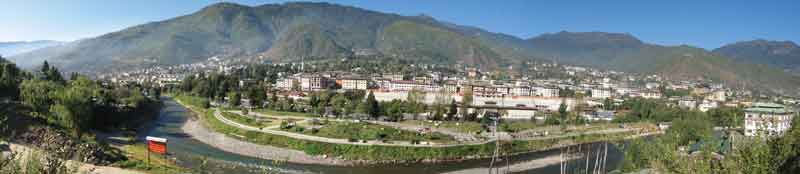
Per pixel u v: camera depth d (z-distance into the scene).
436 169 118.44
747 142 34.78
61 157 35.97
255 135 148.12
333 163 121.31
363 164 121.75
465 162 128.38
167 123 191.75
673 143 44.59
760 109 175.38
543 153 146.25
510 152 144.88
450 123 187.38
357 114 196.38
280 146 136.50
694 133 134.25
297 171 110.50
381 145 131.38
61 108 122.06
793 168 33.19
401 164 123.31
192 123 190.75
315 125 158.38
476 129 172.00
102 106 161.00
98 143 101.19
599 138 179.25
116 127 160.25
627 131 195.50
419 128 164.25
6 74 165.12
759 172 32.25
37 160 33.50
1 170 31.91
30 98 130.12
